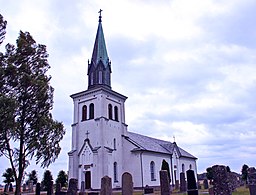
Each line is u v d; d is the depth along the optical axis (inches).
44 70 1189.7
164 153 2137.1
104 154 1683.1
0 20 1064.2
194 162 2743.6
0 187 2440.9
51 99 1155.3
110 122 1825.8
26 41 1153.4
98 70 1903.3
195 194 764.0
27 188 2151.8
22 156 1048.2
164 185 732.7
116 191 1588.3
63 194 1157.7
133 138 2060.8
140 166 1791.3
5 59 1081.4
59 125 1133.1
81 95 1900.8
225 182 551.8
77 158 1784.0
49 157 1086.4
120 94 1962.4
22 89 1080.2
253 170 703.7
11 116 960.3
